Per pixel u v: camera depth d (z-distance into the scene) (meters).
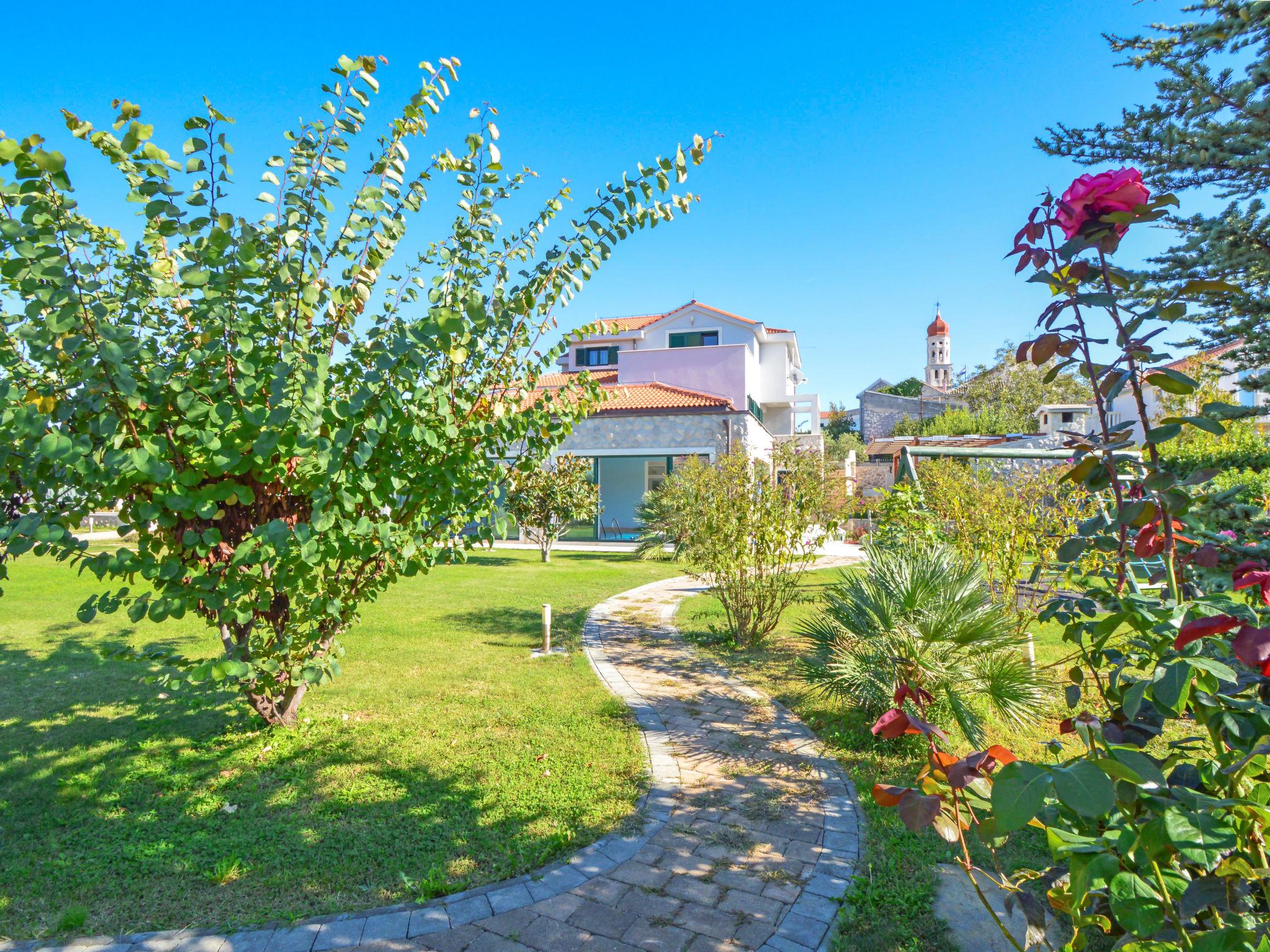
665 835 4.43
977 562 8.51
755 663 8.66
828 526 9.70
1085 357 2.03
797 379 41.25
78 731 6.17
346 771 5.36
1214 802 1.47
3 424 3.48
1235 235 9.11
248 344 4.07
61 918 3.52
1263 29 8.31
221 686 6.21
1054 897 1.89
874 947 3.32
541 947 3.34
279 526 4.23
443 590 14.18
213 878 3.89
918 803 1.61
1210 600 1.64
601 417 26.08
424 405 5.05
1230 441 13.41
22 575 15.18
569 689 7.49
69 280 3.45
